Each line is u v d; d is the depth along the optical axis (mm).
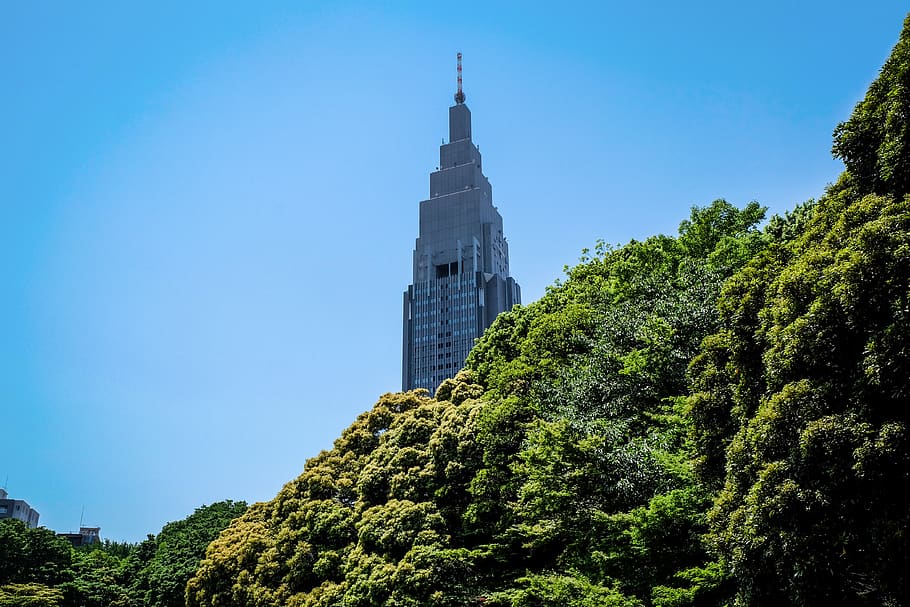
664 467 21906
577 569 24250
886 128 17656
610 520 21844
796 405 16359
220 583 43500
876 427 14969
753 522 16281
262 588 39688
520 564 30312
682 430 22797
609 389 25938
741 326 19969
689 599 19719
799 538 15391
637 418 24781
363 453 43719
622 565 22547
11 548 66312
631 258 36406
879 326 15445
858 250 16141
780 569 15945
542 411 28906
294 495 43281
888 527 14273
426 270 156500
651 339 25500
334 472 42781
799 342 16766
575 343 30844
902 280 15133
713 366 20656
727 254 29016
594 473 23109
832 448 15219
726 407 20078
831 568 15094
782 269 19859
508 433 30703
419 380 150000
